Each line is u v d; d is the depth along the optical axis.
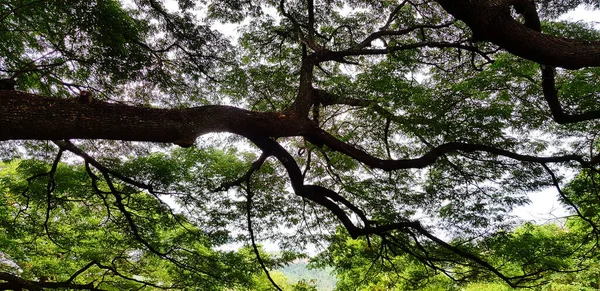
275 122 3.99
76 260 8.87
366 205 7.18
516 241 6.55
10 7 4.18
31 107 2.31
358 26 6.94
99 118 2.58
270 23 6.62
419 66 6.37
